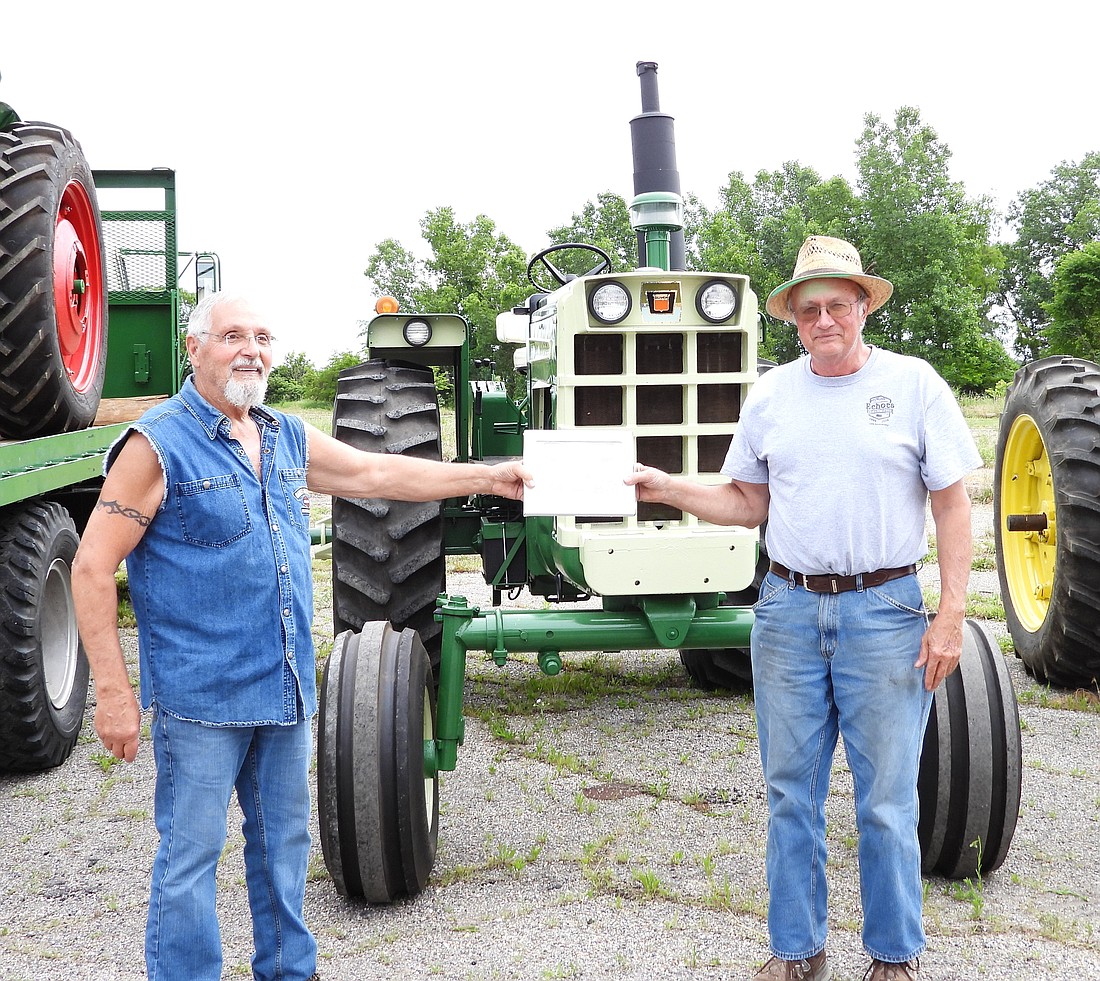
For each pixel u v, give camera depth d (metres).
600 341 3.50
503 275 42.31
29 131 4.07
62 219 4.35
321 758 2.83
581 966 2.56
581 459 2.82
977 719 2.88
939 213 45.78
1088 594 4.38
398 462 2.75
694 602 3.43
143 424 2.20
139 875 3.17
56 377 3.97
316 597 7.21
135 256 6.69
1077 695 4.66
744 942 2.66
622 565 3.26
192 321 2.28
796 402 2.42
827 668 2.42
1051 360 4.94
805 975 2.42
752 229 56.31
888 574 2.36
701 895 2.92
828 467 2.35
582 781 3.82
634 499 2.78
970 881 2.95
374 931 2.78
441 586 4.28
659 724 4.47
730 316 3.43
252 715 2.26
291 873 2.40
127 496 2.19
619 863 3.15
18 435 4.15
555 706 4.75
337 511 4.21
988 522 9.59
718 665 4.76
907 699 2.35
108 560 2.19
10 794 3.87
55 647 4.23
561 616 3.41
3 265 3.78
